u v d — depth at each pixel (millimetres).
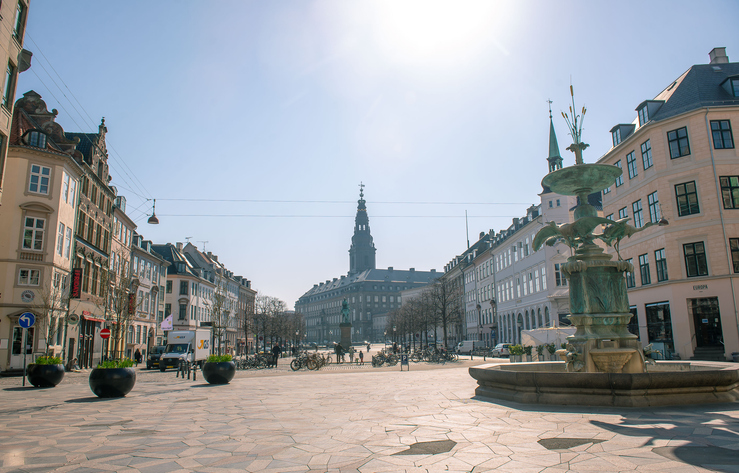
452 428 8609
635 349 12648
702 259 30359
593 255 13656
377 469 6105
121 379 16016
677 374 9977
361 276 188125
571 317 13422
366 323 177750
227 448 7633
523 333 34562
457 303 74062
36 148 31609
